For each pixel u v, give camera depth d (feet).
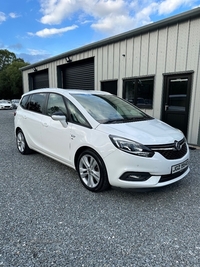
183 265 5.32
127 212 7.82
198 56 17.21
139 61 22.17
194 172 11.86
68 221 7.20
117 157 8.11
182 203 8.52
